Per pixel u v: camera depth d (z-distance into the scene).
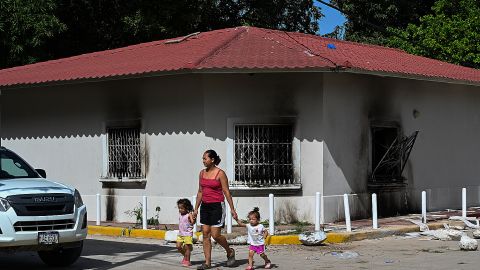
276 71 14.50
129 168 16.59
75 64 18.95
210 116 15.33
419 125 17.89
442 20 29.02
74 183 17.73
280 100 15.41
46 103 18.47
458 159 19.17
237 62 14.73
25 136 19.00
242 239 13.41
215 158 10.85
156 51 17.69
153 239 14.41
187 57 15.55
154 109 16.17
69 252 11.05
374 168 16.58
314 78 15.33
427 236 14.36
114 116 16.89
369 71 15.08
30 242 10.04
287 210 15.40
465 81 18.19
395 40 29.97
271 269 10.65
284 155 15.43
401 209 17.25
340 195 15.62
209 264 10.79
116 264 11.35
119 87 16.83
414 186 17.70
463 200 16.45
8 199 10.02
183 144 15.65
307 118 15.36
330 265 10.93
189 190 15.52
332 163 15.45
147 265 11.21
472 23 28.22
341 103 15.72
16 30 25.05
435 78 17.14
